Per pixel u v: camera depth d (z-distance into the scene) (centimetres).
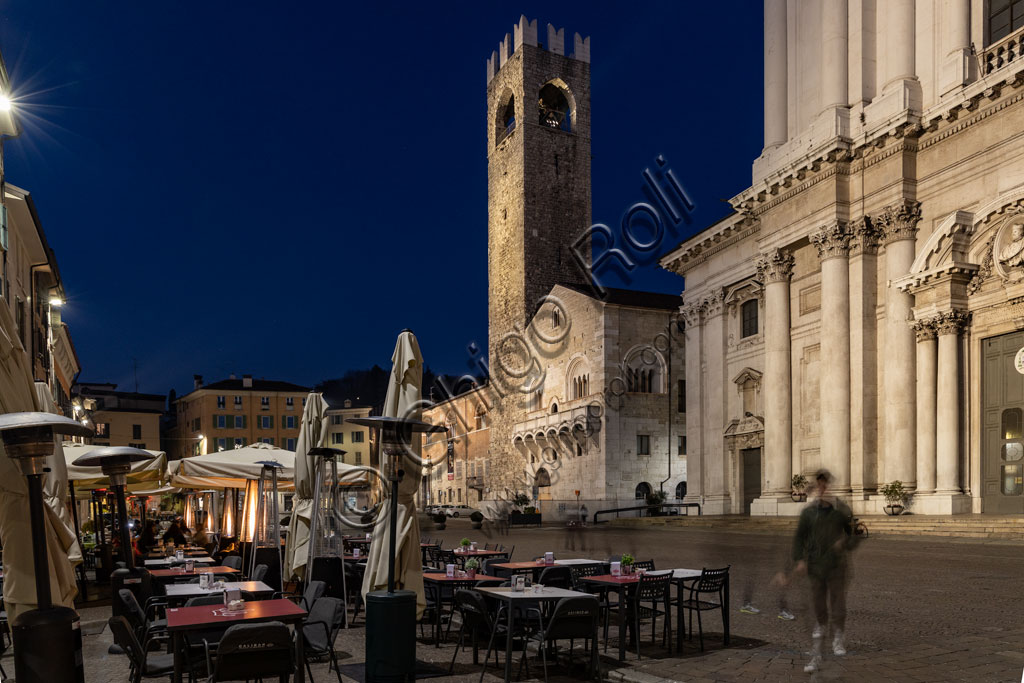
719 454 3950
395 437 846
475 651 918
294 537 1383
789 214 3284
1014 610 1090
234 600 733
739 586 1459
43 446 639
